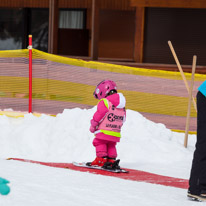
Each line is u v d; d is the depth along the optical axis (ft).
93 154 66.44
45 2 150.71
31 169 48.14
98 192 39.32
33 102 90.74
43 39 153.48
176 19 140.67
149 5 139.85
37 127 73.36
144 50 143.33
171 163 65.72
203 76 88.48
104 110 55.83
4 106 91.50
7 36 154.92
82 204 34.35
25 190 36.45
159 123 81.76
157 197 40.19
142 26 142.51
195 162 40.83
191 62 140.56
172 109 88.99
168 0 137.80
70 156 66.59
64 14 156.97
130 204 36.24
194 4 136.67
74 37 153.99
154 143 71.00
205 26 138.92
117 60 141.69
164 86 89.15
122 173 55.06
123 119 57.67
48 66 90.33
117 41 147.84
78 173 49.21
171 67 123.03
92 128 56.65
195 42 139.85
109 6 142.92
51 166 55.47
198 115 41.52
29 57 89.81
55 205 32.99
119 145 68.80
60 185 40.50
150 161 66.23
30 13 153.69
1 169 46.19
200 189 40.34
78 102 90.17
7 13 154.51
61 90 90.43
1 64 91.45
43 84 90.53
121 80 89.76
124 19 146.72
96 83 90.02
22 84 90.84
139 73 89.56
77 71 90.22
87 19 155.53
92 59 129.80
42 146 69.36
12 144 69.67
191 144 78.23
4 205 31.58
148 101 89.61
